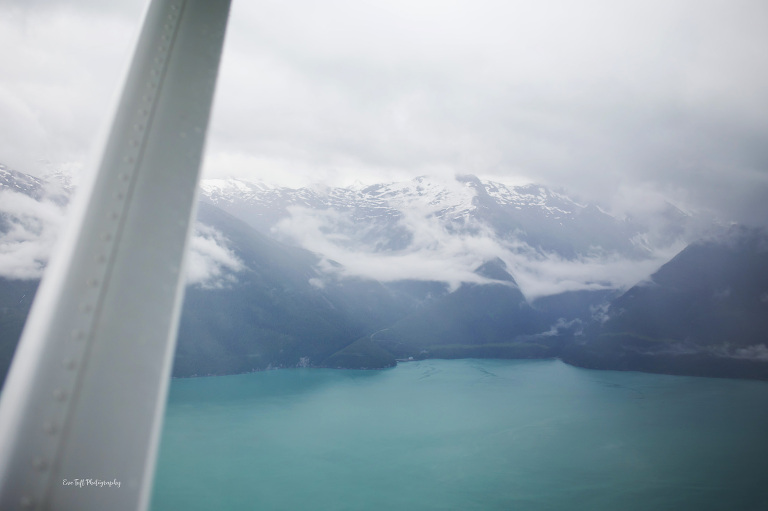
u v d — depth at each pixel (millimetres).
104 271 600
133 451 542
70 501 514
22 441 525
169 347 598
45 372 551
